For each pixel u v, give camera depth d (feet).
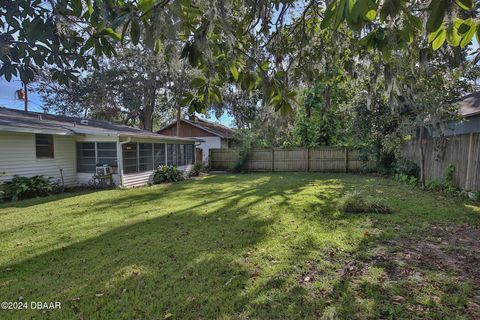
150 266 10.94
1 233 15.53
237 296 8.70
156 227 16.08
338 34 8.64
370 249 12.03
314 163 50.90
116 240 14.01
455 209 18.52
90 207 22.12
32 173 30.32
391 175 38.70
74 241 14.02
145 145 39.32
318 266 10.57
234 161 54.03
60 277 10.25
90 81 60.13
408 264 10.62
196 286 9.36
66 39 5.85
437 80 21.36
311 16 9.09
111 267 10.94
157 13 4.22
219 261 11.20
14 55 5.58
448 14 4.35
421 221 15.98
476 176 21.01
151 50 4.80
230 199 24.21
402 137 30.30
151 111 71.00
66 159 34.40
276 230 14.87
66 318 7.88
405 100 19.15
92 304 8.50
